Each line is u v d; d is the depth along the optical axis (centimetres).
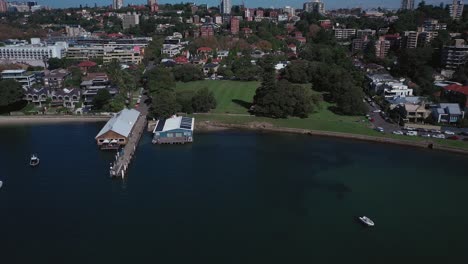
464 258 10506
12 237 11169
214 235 11338
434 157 17262
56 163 16175
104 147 17638
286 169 15900
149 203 13038
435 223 12119
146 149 18075
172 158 16975
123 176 14838
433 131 19812
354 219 12275
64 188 14038
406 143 18612
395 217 12425
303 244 11000
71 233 11362
